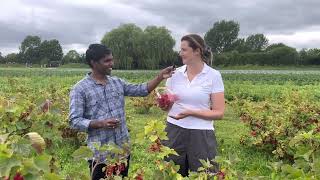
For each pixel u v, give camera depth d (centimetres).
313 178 273
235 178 270
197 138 432
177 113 439
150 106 1559
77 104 398
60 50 12612
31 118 436
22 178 190
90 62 406
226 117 1485
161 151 273
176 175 265
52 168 281
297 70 8994
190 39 429
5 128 433
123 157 289
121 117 417
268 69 9531
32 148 212
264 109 1026
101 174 382
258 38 11456
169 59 8144
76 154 253
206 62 444
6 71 6306
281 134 856
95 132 399
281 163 318
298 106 928
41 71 6500
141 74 5366
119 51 7950
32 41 12525
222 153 886
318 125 754
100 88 406
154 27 8250
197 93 430
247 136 949
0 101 464
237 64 10038
